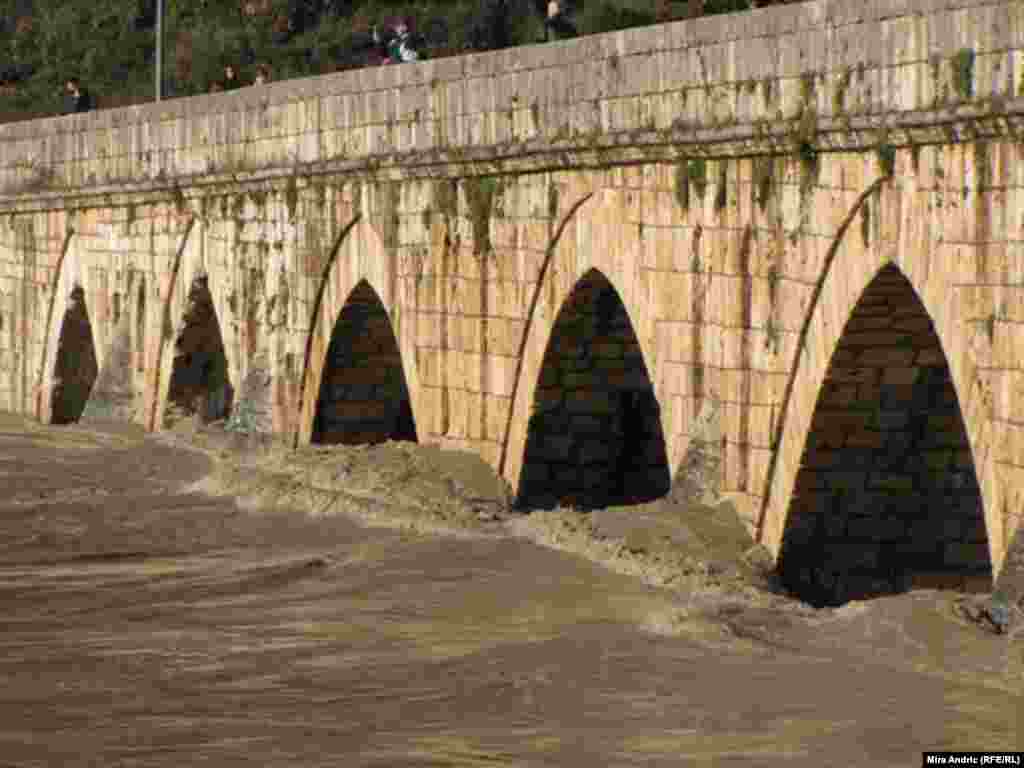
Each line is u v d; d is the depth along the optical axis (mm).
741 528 44219
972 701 35031
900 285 40062
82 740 35750
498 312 52812
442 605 43812
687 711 35469
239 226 64875
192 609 44844
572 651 39625
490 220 52906
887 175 39438
